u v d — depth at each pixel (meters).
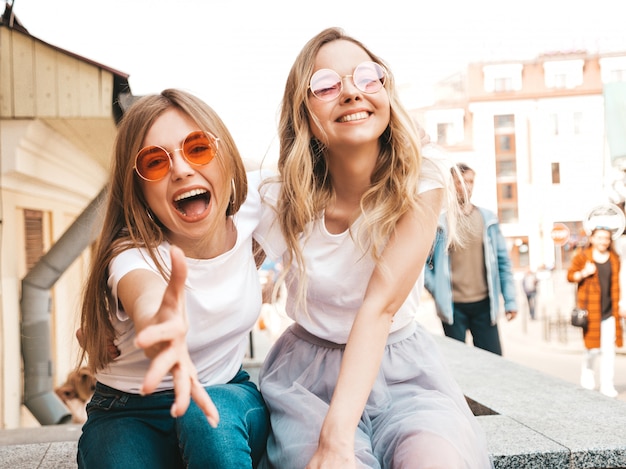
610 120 10.95
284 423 2.21
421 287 2.42
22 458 2.76
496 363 4.52
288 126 2.38
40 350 7.59
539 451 2.59
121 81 6.23
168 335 1.41
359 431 2.17
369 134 2.20
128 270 1.94
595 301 7.49
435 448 1.92
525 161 46.97
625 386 8.42
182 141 2.02
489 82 47.09
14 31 5.98
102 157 9.26
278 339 2.60
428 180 2.24
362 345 2.05
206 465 1.87
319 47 2.29
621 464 2.62
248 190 2.32
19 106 6.18
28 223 8.39
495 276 5.99
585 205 46.78
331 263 2.30
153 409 2.08
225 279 2.15
